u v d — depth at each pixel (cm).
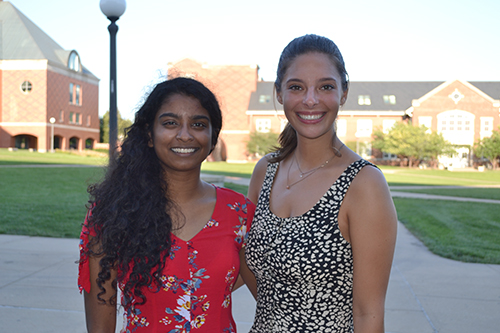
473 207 1248
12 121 4059
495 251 678
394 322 383
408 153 4141
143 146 164
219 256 156
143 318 152
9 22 4200
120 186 157
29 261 545
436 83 4866
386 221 140
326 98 154
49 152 3825
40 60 4003
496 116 4400
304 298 147
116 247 149
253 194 187
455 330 368
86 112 4706
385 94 4731
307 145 161
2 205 980
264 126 4531
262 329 157
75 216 887
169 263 151
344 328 149
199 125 162
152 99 161
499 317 399
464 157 4534
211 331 153
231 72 4678
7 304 398
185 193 164
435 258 630
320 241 145
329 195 148
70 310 388
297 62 157
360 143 4534
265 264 155
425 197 1530
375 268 140
